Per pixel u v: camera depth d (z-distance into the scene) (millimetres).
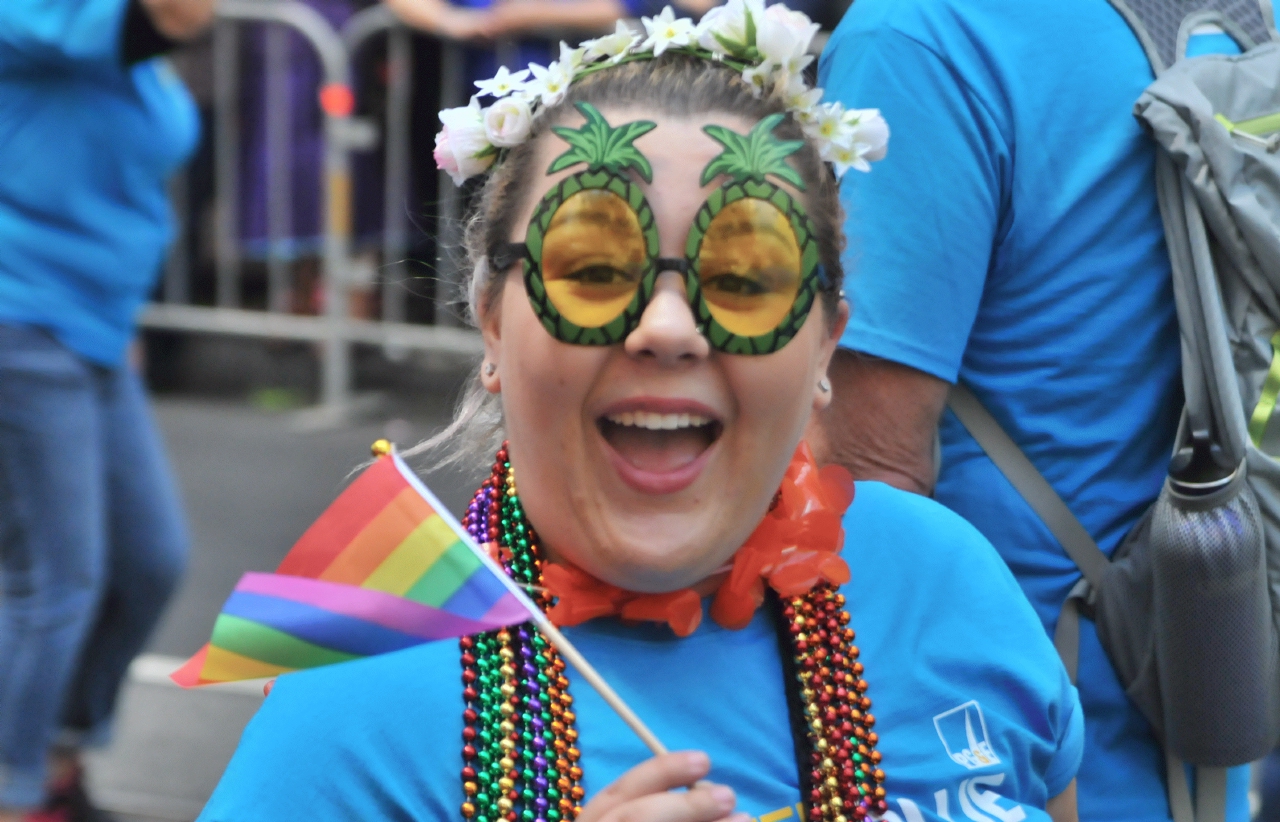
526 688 1949
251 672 1854
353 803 1870
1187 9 2734
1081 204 2635
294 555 1913
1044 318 2676
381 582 1885
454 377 9125
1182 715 2580
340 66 8438
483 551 1897
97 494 4344
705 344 1875
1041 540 2707
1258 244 2516
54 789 4590
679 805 1734
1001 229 2678
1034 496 2703
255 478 7879
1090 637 2707
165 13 4133
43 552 4219
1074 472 2693
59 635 4242
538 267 1880
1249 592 2500
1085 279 2646
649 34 2018
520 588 1946
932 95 2625
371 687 1919
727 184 1902
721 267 1886
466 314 2324
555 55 8133
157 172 4449
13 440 4164
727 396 1919
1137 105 2594
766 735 2059
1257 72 2654
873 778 2074
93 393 4348
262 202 8695
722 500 1963
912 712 2158
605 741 1967
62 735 4621
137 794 4953
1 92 4195
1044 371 2686
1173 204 2598
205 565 6801
